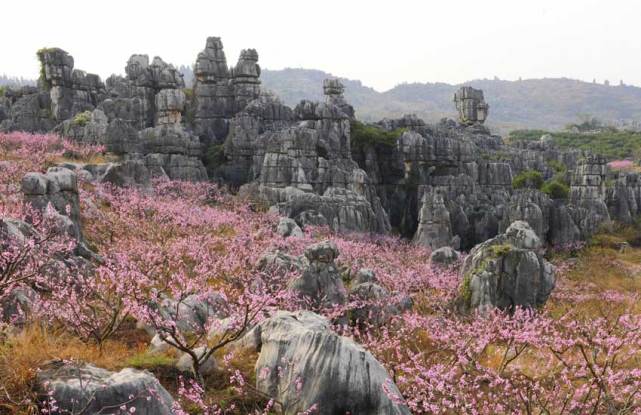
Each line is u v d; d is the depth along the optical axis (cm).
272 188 4641
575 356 1508
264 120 5559
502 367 1360
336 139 5316
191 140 5028
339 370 1014
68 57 6100
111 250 2166
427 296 2536
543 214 5378
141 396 893
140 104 5662
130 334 1412
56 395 865
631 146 12725
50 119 5941
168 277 1939
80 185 3344
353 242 3653
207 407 965
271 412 1041
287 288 1942
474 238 5309
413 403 1085
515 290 2384
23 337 1089
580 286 3719
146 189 3891
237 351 1241
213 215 3372
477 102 9512
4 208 1981
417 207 5556
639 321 1381
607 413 1197
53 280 1477
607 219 6012
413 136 5775
